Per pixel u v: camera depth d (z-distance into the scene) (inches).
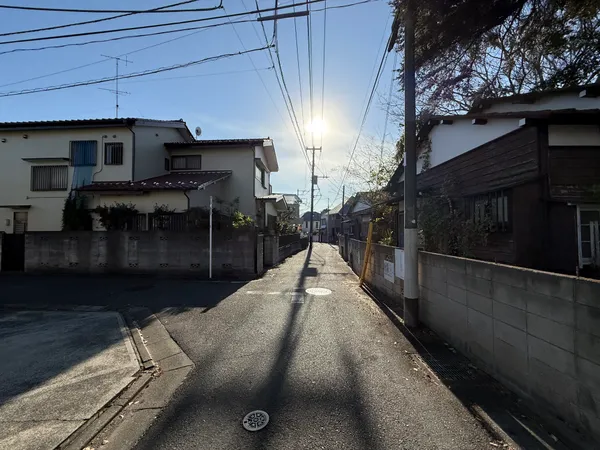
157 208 458.6
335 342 169.5
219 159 629.9
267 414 103.8
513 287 111.7
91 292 301.9
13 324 208.7
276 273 430.0
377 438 91.1
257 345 166.4
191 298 276.1
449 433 93.0
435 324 180.2
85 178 548.1
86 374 136.1
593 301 80.1
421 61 228.1
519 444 86.7
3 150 567.8
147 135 573.6
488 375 127.6
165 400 115.0
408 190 199.5
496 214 237.0
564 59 297.9
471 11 183.8
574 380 85.7
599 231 194.9
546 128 194.1
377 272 307.4
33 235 404.2
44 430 97.3
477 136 257.9
